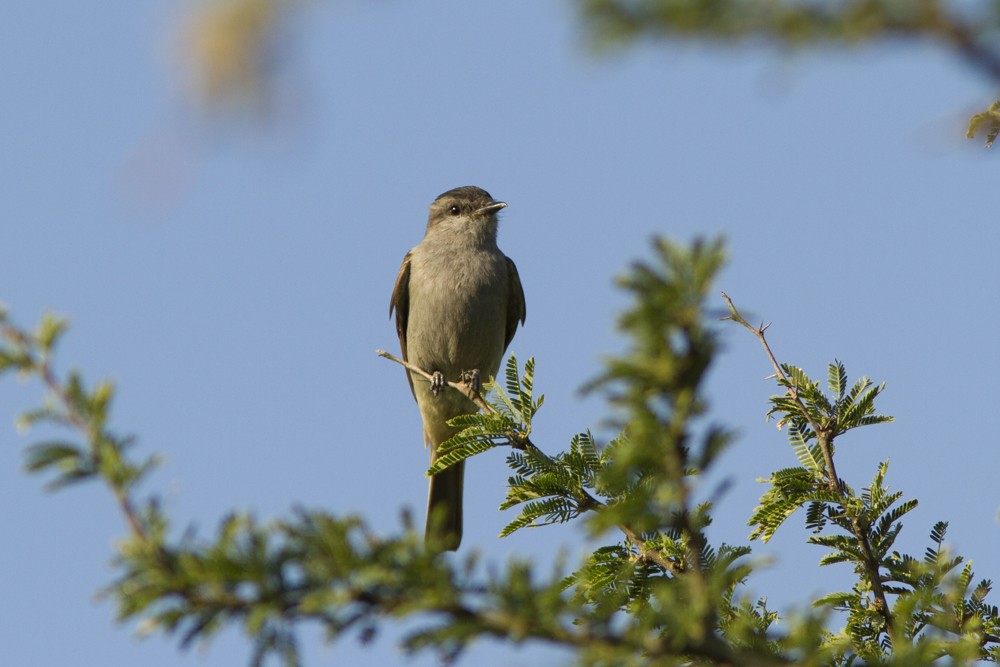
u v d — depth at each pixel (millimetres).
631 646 5320
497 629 5184
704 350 5090
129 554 5133
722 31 3984
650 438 5301
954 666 6578
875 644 8719
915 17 3723
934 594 8734
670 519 5621
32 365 5555
